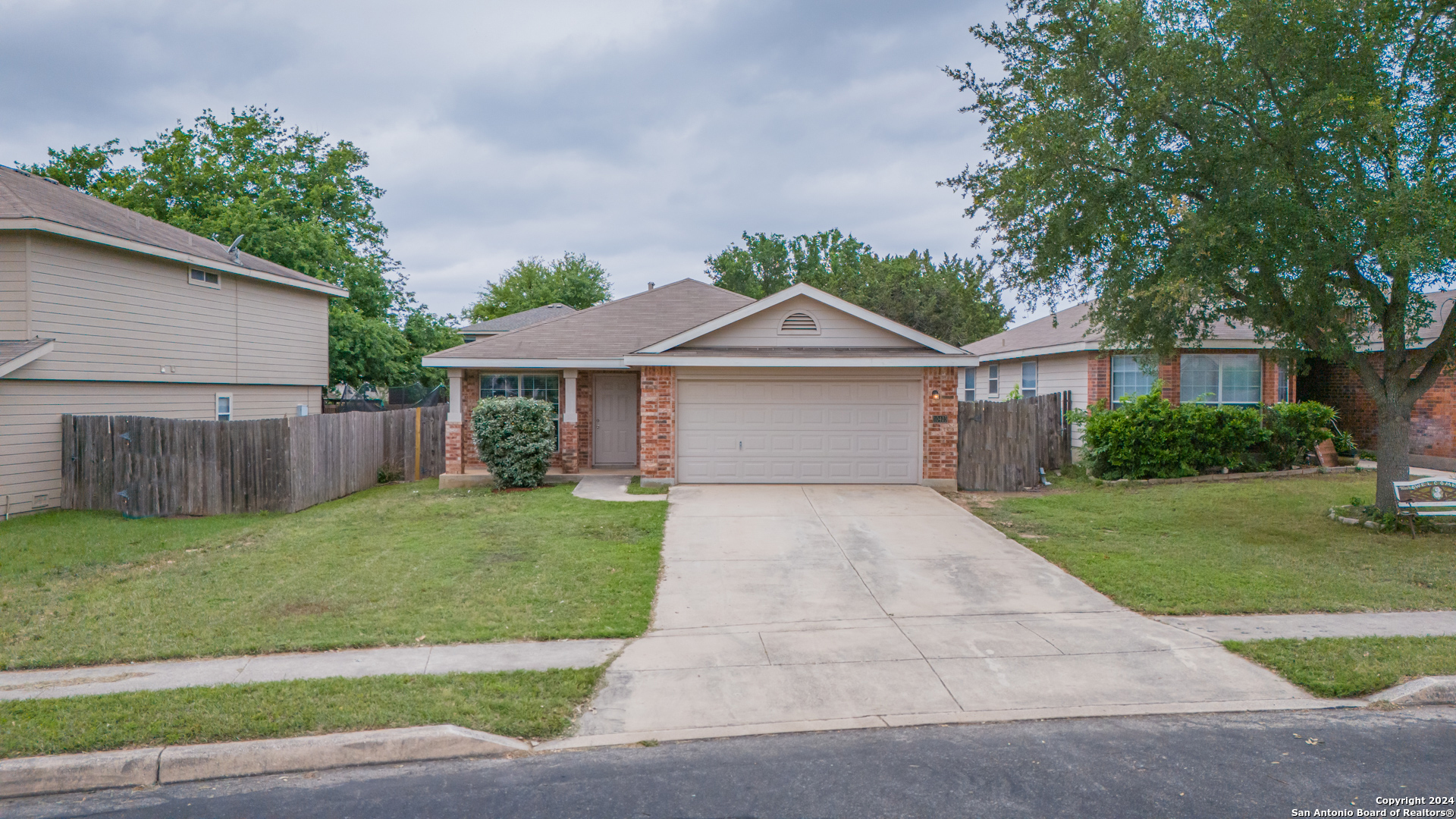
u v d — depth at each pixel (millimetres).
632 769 4566
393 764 4719
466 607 7598
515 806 4148
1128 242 10523
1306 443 15844
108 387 14273
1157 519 11703
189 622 7172
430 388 30359
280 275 18609
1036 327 23312
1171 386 17500
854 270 50094
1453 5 9367
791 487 14195
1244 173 9516
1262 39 9406
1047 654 6371
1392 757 4613
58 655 6328
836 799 4180
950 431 14258
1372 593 7867
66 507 13391
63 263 13297
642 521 11406
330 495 14266
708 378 14516
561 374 16359
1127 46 9938
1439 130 9664
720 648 6570
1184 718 5203
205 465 12875
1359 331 10641
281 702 5324
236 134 29109
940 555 9633
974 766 4543
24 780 4441
